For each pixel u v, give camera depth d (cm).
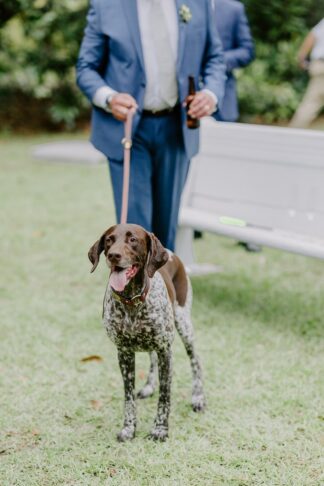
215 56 450
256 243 478
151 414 366
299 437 341
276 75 1581
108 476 311
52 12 1414
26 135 1533
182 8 421
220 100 435
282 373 413
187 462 320
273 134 477
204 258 661
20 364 432
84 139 1445
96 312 521
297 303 538
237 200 508
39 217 813
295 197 466
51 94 1553
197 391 373
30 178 1045
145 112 431
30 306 533
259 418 361
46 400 384
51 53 1502
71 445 338
